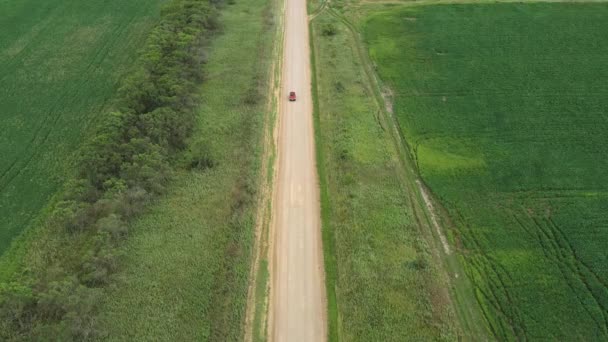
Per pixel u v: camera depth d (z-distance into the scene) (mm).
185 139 67312
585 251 52844
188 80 77000
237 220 56156
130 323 46406
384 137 68500
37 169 63812
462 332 46156
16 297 45688
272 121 71875
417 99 76062
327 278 51156
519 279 50500
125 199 56188
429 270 51188
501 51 86875
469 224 56312
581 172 62375
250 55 86188
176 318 46875
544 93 76562
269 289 50312
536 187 60500
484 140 67812
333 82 79500
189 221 56312
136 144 62219
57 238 54094
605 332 45938
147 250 53094
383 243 54031
